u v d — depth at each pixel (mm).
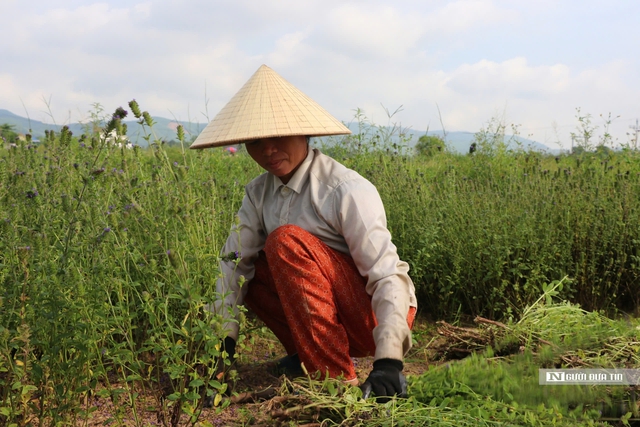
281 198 2969
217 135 2807
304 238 2758
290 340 3166
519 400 2672
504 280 4387
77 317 2453
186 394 2297
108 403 2848
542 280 4602
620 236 4730
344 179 2863
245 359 3562
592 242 4652
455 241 4629
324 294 2725
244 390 3057
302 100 2877
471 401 2646
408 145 6809
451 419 2414
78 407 2434
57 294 2338
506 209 4723
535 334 3457
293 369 3246
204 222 3381
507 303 4426
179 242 2744
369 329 2863
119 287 2520
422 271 4602
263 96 2840
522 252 4531
